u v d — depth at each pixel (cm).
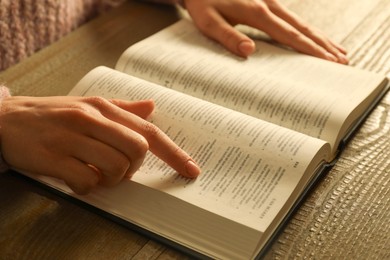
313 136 64
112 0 94
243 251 55
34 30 86
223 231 56
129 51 73
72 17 90
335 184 61
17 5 83
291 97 66
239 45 74
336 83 69
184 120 64
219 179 59
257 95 67
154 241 57
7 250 57
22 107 63
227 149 61
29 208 60
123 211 59
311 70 71
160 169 61
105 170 59
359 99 67
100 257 56
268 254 56
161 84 70
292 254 56
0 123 62
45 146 60
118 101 64
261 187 58
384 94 71
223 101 68
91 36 79
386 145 65
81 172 59
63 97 64
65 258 56
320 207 59
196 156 61
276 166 59
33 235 58
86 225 58
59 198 60
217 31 76
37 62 75
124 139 59
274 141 61
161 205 58
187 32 78
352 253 56
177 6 86
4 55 84
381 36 80
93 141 59
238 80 69
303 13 84
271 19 77
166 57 72
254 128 62
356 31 81
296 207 59
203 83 69
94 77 69
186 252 56
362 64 75
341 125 64
